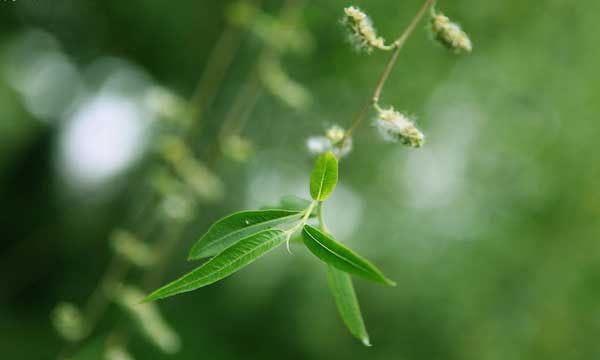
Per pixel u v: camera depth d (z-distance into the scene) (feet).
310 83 5.34
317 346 5.84
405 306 5.75
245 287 5.95
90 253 7.02
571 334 5.65
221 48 3.63
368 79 5.18
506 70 5.25
